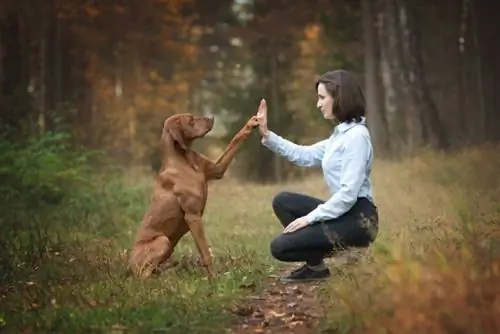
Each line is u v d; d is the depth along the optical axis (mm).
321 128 28953
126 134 29391
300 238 6500
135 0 27094
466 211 7914
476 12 22641
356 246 6570
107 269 7000
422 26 25422
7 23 17953
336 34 27875
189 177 7051
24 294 6234
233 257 7969
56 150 14305
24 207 11453
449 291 4988
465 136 22516
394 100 21344
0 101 17125
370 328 4848
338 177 6562
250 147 27906
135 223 11383
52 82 22672
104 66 28422
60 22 25078
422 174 15195
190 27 29484
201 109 34844
